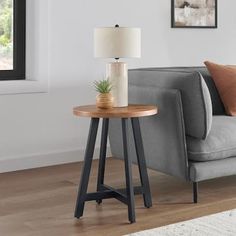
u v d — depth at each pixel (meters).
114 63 3.29
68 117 4.60
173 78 3.47
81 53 4.62
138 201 3.49
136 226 3.01
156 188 3.79
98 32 3.22
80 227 3.00
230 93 4.06
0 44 4.39
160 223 3.07
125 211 3.28
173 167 3.48
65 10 4.49
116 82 3.29
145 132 3.69
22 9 4.41
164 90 3.46
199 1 5.34
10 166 4.31
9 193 3.67
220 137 3.48
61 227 3.00
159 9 5.07
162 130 3.51
